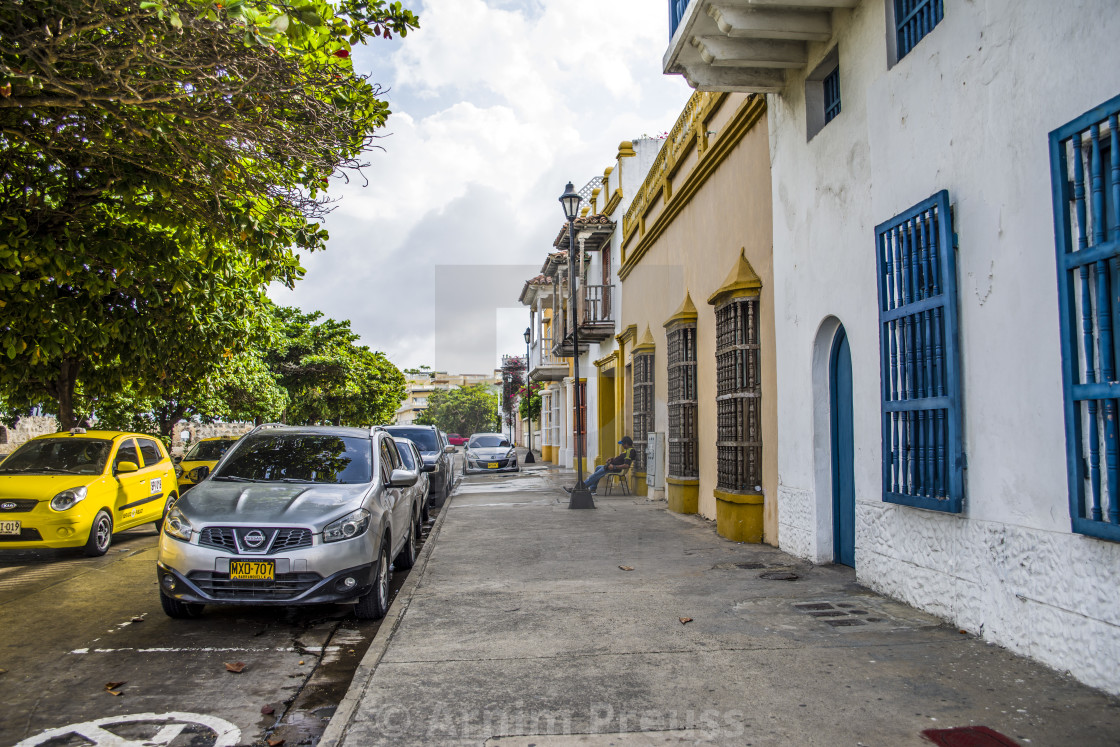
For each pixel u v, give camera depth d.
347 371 33.75
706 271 10.62
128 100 5.37
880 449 6.09
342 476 6.99
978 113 4.73
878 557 6.11
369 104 6.89
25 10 4.83
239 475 6.94
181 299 10.81
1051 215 4.12
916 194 5.41
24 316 7.90
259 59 5.25
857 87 6.45
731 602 5.91
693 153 11.40
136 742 3.68
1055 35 4.07
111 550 10.02
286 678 4.73
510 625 5.38
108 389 13.45
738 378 8.94
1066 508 4.04
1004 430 4.54
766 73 7.90
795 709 3.69
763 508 8.75
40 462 9.90
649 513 8.65
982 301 4.71
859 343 6.42
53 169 6.96
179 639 5.61
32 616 6.29
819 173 7.17
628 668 4.37
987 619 4.72
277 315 32.88
